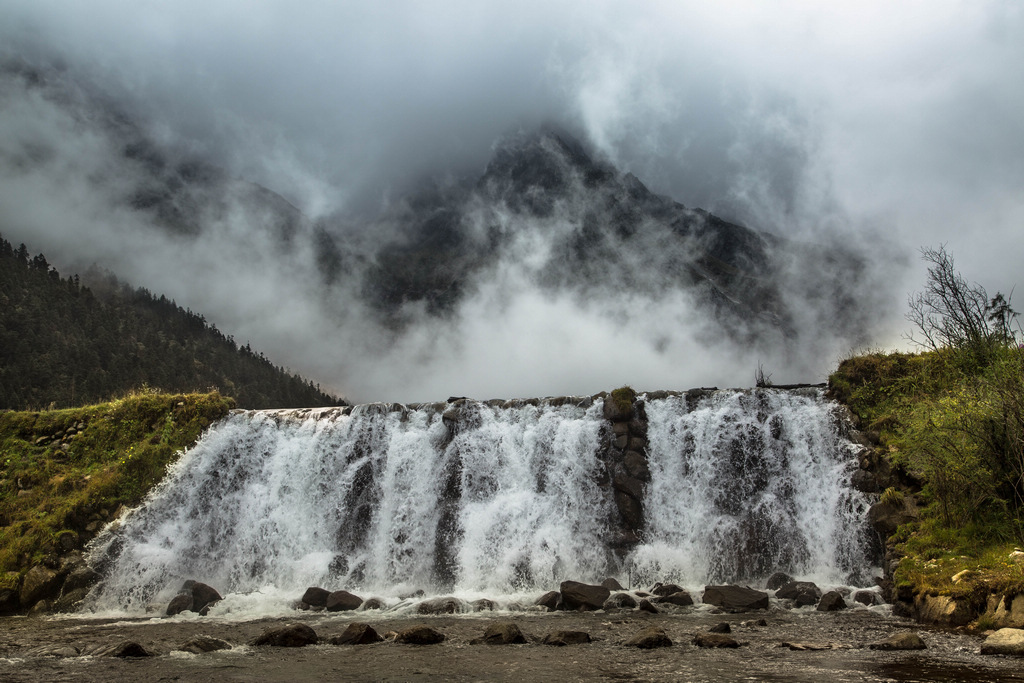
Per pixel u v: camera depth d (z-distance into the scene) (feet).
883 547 54.34
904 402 61.82
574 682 27.22
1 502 69.97
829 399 66.54
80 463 75.15
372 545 68.85
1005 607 36.01
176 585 65.72
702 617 46.19
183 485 73.10
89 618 55.21
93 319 349.00
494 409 73.46
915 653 31.27
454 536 67.41
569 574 62.64
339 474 72.74
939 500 51.08
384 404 76.13
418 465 71.51
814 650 33.22
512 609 51.93
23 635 46.01
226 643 37.91
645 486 65.46
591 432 68.90
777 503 62.03
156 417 78.89
